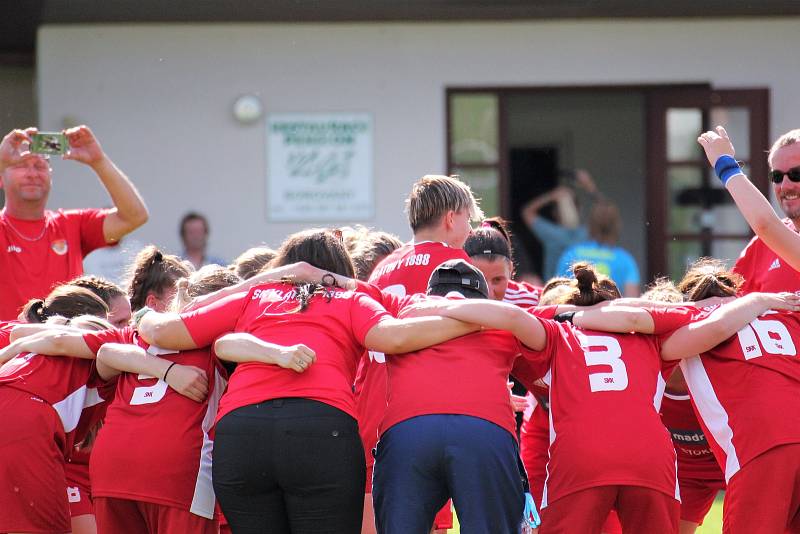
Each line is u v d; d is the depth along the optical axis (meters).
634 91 31.52
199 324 12.57
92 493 12.83
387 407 12.30
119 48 30.16
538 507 14.36
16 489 13.27
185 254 29.45
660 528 12.29
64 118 30.16
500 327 12.25
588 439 12.19
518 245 40.06
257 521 11.95
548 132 39.88
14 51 32.09
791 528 12.98
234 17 29.56
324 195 30.70
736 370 12.91
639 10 29.53
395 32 30.47
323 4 28.08
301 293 12.50
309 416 11.70
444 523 14.27
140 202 19.19
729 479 12.84
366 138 30.67
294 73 30.47
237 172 30.58
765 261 15.74
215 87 30.42
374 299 12.91
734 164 14.38
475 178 31.17
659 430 12.37
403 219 30.70
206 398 12.88
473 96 31.02
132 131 30.34
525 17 30.12
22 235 18.72
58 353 13.55
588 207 39.97
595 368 12.57
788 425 12.50
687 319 13.10
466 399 11.92
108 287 15.61
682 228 31.81
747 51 30.88
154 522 12.66
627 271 31.61
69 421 13.73
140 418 12.69
